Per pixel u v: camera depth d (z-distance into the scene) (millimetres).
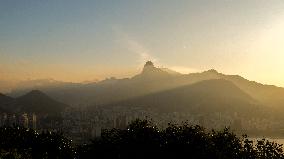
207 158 43594
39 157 62906
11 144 65875
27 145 66812
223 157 43750
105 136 49500
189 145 44188
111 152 47281
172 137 45500
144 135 46562
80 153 51188
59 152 65438
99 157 47938
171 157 44219
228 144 44875
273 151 44156
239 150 44625
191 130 45781
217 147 44688
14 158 57312
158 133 47000
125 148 46500
